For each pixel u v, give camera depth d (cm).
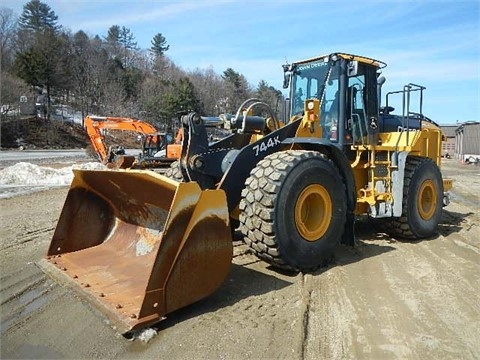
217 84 6738
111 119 1605
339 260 492
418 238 611
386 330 320
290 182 411
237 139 525
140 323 299
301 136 495
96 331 310
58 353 282
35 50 5016
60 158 2525
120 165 532
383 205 567
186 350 286
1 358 277
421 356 284
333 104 556
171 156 1430
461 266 483
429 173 617
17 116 4325
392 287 410
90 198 453
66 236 441
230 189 436
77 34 6781
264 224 401
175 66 8494
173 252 317
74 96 5459
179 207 319
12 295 374
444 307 365
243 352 284
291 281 418
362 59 571
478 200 1123
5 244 541
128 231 447
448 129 4938
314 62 588
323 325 326
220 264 349
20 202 872
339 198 464
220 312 344
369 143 584
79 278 379
